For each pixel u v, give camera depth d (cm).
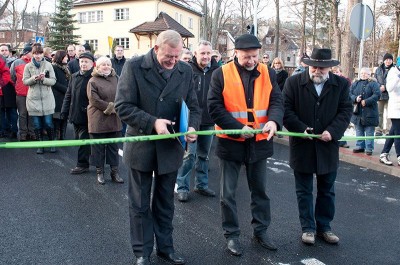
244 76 386
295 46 6888
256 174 395
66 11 3750
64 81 853
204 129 552
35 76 768
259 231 406
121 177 654
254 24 1369
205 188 570
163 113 344
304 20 3497
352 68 1172
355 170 746
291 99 420
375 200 570
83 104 645
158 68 339
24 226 447
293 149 418
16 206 509
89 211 497
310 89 405
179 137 347
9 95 909
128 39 3831
